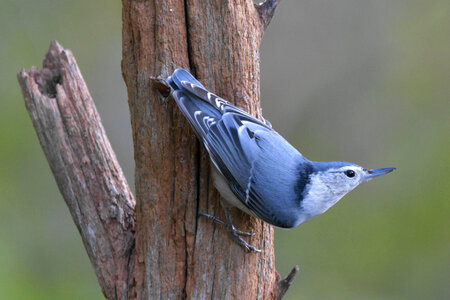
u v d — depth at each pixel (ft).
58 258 39.04
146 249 23.50
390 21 44.29
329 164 24.86
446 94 43.93
